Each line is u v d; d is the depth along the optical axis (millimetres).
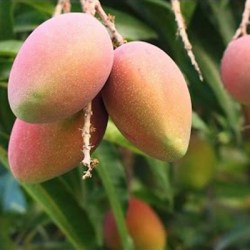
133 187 1081
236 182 1283
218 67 862
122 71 541
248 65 645
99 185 1025
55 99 508
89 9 576
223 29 880
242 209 1425
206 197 1273
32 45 520
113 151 816
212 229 1312
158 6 857
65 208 807
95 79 520
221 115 912
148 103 531
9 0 829
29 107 508
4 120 826
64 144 553
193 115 860
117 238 1001
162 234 1009
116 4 932
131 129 542
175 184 1152
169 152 540
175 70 549
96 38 526
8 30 831
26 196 1097
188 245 1305
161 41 928
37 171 567
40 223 1109
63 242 1177
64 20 533
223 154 1423
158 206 1137
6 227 1061
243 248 1292
